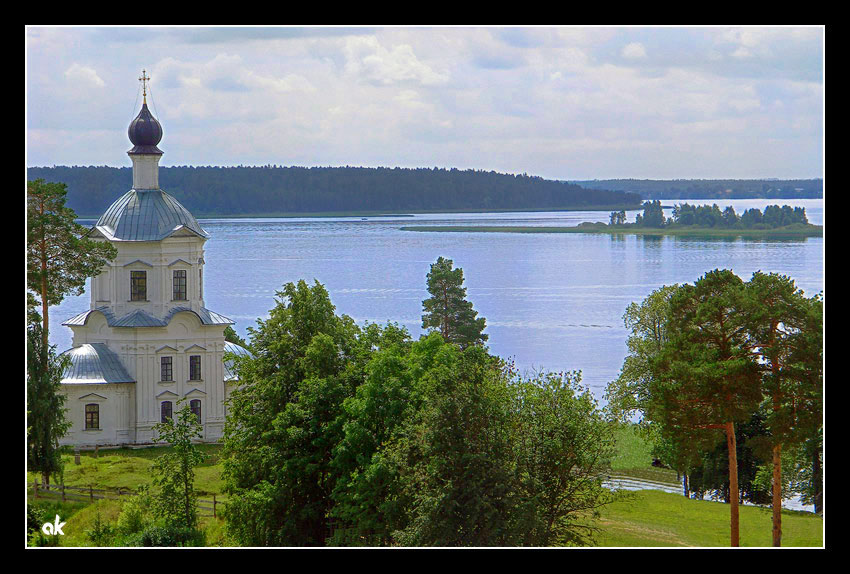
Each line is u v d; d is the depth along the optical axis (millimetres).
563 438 48531
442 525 44125
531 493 46562
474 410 46688
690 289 55406
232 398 62312
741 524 61844
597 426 50219
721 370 49844
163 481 59969
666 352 53594
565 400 49969
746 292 52156
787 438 50031
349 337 63250
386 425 52125
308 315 62094
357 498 49906
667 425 52469
